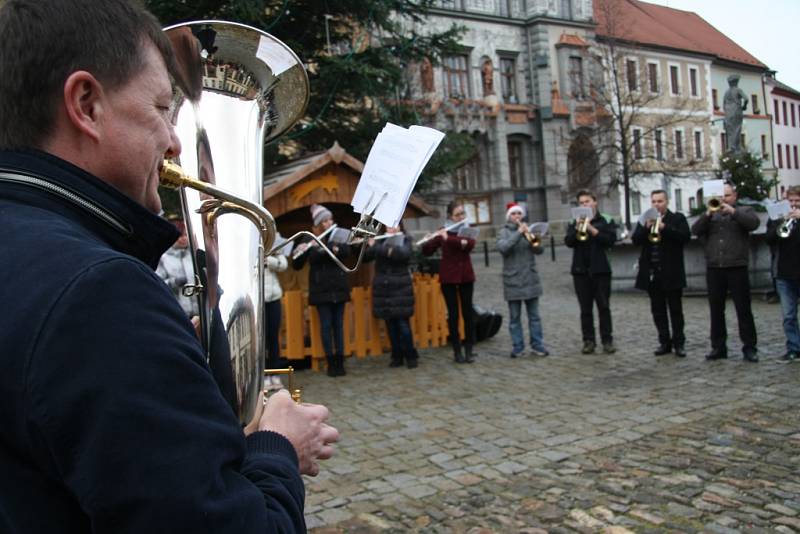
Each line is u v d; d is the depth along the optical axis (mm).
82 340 903
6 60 1073
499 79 36719
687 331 9492
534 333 8422
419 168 1941
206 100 1707
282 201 7977
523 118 37094
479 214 36250
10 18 1081
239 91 1785
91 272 939
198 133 1653
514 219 8273
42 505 953
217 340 1448
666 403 5871
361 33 9914
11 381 913
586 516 3660
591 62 30188
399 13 10336
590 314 8391
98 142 1110
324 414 1447
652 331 9688
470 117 35062
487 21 36156
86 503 886
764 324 9586
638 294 13555
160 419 912
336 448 5066
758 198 16906
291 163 9109
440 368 7867
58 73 1070
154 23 1216
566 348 8812
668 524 3512
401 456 4820
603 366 7598
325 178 8195
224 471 1003
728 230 7371
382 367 8055
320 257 7492
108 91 1109
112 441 881
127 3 1165
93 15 1099
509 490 4086
